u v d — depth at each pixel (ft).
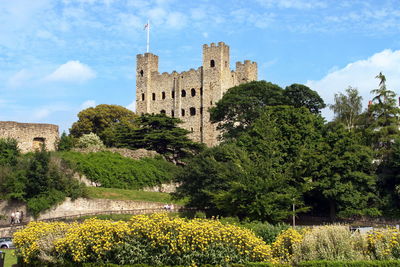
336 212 176.96
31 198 176.96
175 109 363.76
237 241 75.87
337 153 173.58
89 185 214.69
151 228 75.72
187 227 75.05
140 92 381.60
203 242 73.56
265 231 99.66
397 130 208.44
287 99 266.98
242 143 181.47
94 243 76.43
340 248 73.56
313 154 170.40
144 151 256.11
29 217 175.52
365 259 72.23
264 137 163.53
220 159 180.75
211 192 160.04
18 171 180.86
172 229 75.92
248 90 275.59
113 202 188.34
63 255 78.74
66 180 185.68
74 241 77.00
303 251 74.90
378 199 177.47
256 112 257.96
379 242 73.00
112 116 353.31
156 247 75.15
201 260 73.82
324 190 167.32
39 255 80.74
